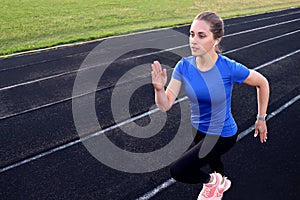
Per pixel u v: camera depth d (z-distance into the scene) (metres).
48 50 9.22
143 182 3.54
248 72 2.48
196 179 2.72
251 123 4.88
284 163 3.83
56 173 3.72
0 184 3.54
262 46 9.87
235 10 17.89
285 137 4.43
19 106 5.62
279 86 6.48
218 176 2.96
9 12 14.27
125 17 14.46
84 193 3.38
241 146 4.20
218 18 2.32
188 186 3.46
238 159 3.90
